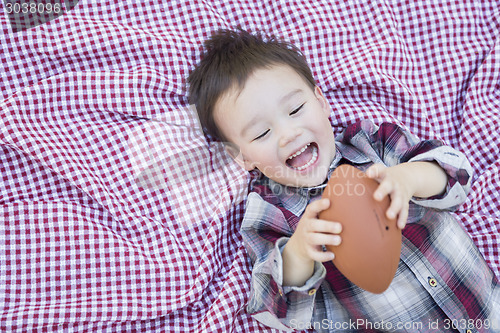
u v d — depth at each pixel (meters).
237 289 1.11
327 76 1.27
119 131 1.21
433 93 1.31
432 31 1.33
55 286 1.11
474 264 1.01
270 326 1.07
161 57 1.23
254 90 0.97
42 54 1.23
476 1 1.34
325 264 1.00
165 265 1.14
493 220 1.18
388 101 1.28
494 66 1.27
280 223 1.02
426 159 0.93
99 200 1.16
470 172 0.96
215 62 1.03
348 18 1.32
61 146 1.17
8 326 1.04
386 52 1.28
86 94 1.20
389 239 0.75
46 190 1.20
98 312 1.07
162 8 1.28
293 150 0.97
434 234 0.99
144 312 1.09
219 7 1.32
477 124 1.25
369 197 0.76
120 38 1.22
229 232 1.21
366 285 0.78
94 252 1.13
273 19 1.32
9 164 1.19
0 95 1.23
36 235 1.13
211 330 1.07
